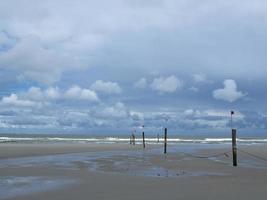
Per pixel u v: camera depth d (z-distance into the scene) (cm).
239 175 2547
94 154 4741
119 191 1842
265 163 3556
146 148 6538
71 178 2350
